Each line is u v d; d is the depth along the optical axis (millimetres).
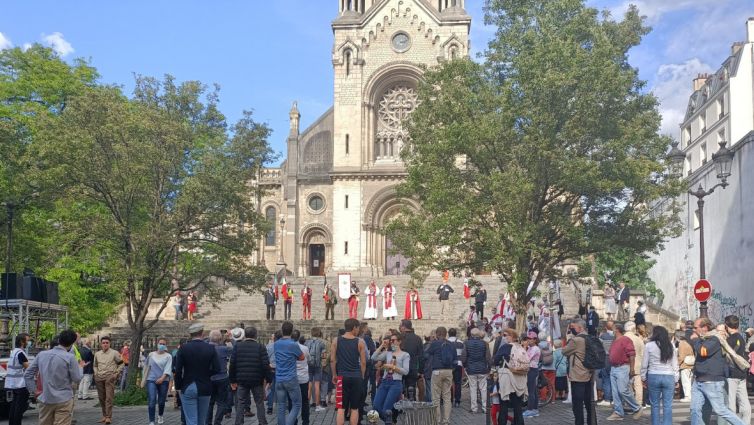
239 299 51031
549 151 27297
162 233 28938
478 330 22672
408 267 31766
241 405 17578
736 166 45406
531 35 28703
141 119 28891
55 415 14633
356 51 67375
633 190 29094
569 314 45875
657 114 29375
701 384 15289
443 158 30828
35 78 40625
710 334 15500
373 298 45188
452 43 66625
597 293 46375
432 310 49844
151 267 29391
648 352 16125
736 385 16219
